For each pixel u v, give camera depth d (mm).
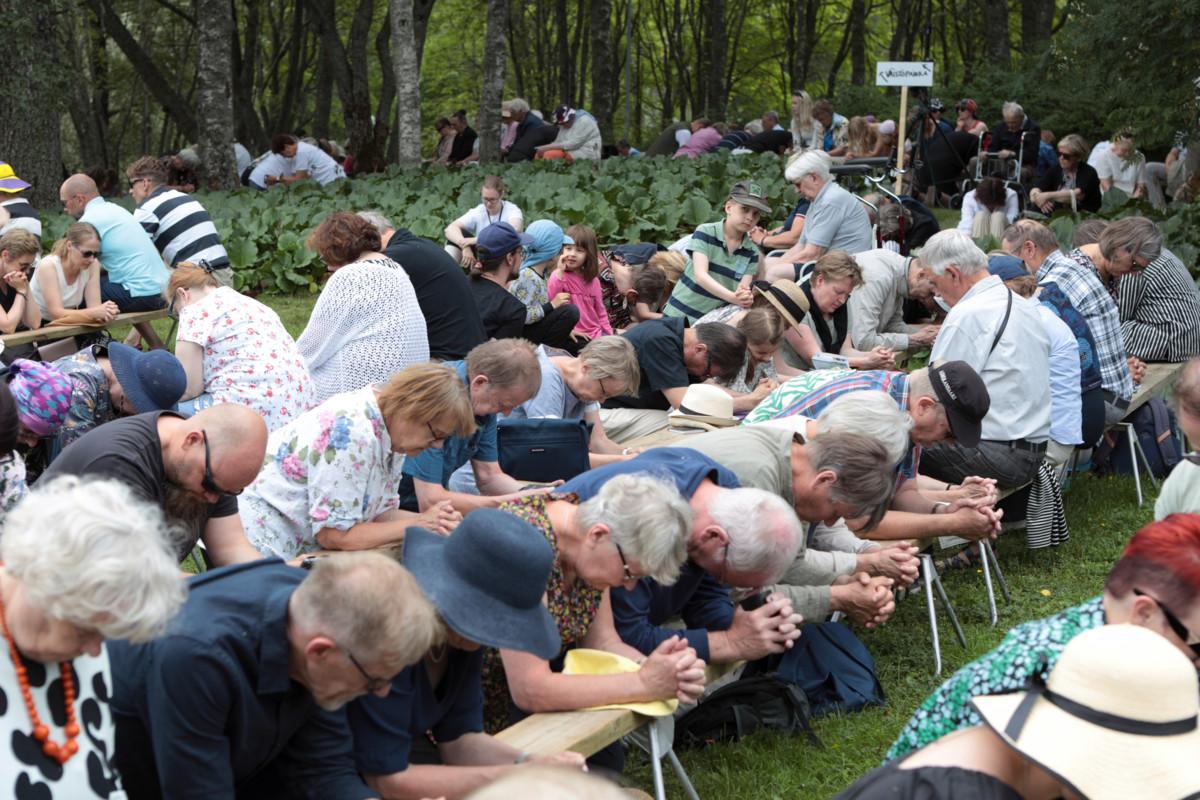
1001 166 18953
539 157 24078
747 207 8375
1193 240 11227
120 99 45719
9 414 3574
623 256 9664
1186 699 2086
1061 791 2174
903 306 8938
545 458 5359
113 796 2371
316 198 17188
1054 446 6527
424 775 3018
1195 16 13039
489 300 7348
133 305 9367
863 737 4492
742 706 4457
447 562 3059
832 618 5258
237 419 3506
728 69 50750
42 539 2082
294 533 4199
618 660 3650
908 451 5180
